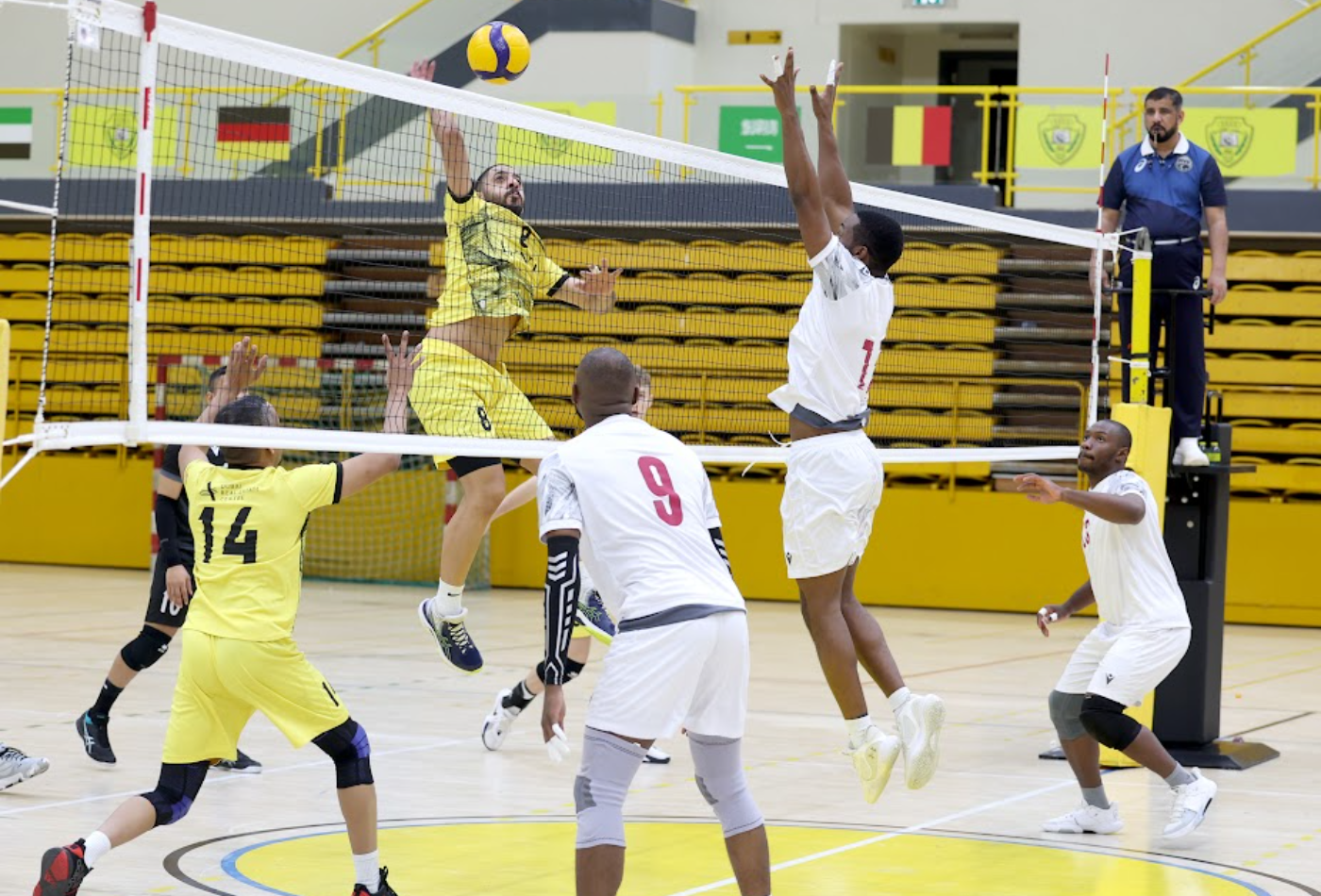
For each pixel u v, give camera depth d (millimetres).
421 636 19875
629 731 6344
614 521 6551
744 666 6617
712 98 24844
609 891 6336
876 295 8281
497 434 11062
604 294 11422
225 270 26469
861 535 8367
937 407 25438
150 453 28500
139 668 10844
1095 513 9930
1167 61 29203
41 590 24219
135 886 7684
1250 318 24906
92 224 25953
